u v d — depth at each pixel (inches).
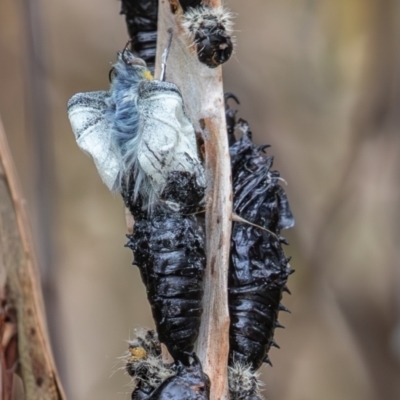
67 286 19.1
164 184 10.3
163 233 10.2
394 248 18.6
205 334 10.4
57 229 15.5
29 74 15.1
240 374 10.5
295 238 18.3
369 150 18.2
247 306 10.5
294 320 18.4
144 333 10.6
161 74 10.6
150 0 11.3
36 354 11.0
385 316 18.5
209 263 10.4
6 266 11.0
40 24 15.4
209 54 10.5
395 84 17.9
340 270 18.7
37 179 14.7
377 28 18.1
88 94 10.6
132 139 10.4
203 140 10.6
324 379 18.6
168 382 10.2
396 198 18.3
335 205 18.3
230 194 10.5
